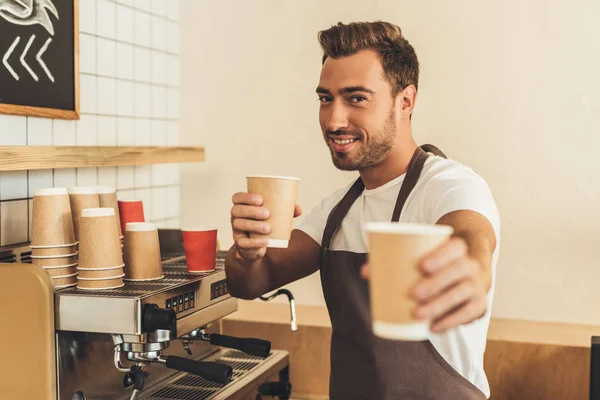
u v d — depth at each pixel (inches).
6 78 74.5
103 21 92.9
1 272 57.1
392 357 55.0
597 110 94.6
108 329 57.3
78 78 86.4
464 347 52.6
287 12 106.7
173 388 70.6
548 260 97.2
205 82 111.3
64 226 62.6
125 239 66.2
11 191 76.9
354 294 58.4
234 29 109.5
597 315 95.7
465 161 99.7
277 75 108.0
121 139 97.6
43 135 81.9
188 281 65.9
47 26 80.5
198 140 112.2
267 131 109.0
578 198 95.9
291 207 48.0
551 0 95.3
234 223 47.6
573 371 84.2
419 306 25.8
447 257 25.7
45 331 56.6
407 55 57.3
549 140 96.5
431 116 100.6
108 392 64.8
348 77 55.0
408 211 55.2
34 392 57.0
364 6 102.8
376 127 55.4
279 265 63.8
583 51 94.7
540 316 97.8
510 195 98.3
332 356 59.9
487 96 98.3
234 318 96.0
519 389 86.5
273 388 83.7
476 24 98.2
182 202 113.3
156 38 105.7
